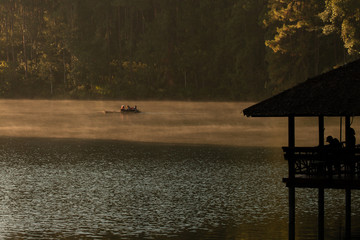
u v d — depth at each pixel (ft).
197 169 250.37
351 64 142.82
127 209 179.73
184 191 205.98
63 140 364.17
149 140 358.02
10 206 184.75
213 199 192.24
